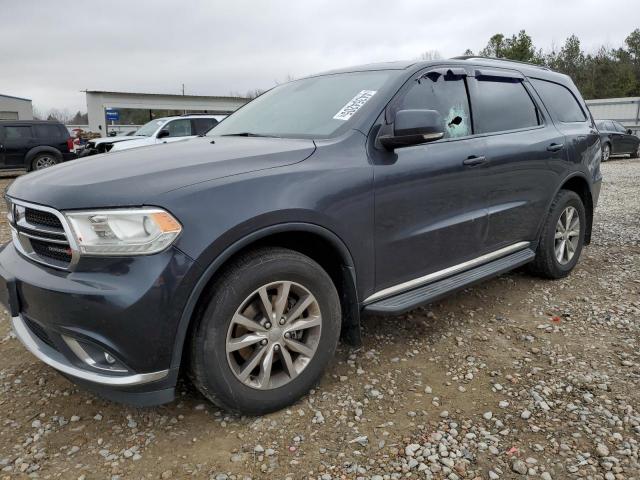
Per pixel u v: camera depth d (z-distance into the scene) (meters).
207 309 2.30
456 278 3.46
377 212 2.85
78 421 2.59
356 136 2.87
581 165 4.59
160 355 2.20
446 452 2.31
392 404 2.69
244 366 2.46
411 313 3.88
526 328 3.62
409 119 2.77
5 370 3.11
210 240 2.21
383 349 3.30
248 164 2.50
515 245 4.08
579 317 3.80
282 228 2.43
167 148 2.90
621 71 45.84
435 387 2.86
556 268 4.50
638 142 19.89
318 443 2.39
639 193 10.12
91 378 2.23
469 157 3.39
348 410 2.64
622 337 3.45
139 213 2.13
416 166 3.04
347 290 2.83
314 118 3.18
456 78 3.56
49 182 2.44
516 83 4.14
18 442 2.43
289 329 2.56
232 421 2.56
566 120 4.62
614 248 5.74
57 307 2.20
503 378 2.94
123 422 2.57
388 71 3.34
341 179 2.68
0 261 2.67
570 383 2.87
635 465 2.20
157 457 2.31
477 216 3.52
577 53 49.09
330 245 2.71
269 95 3.98
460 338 3.46
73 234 2.19
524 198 3.98
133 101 29.97
